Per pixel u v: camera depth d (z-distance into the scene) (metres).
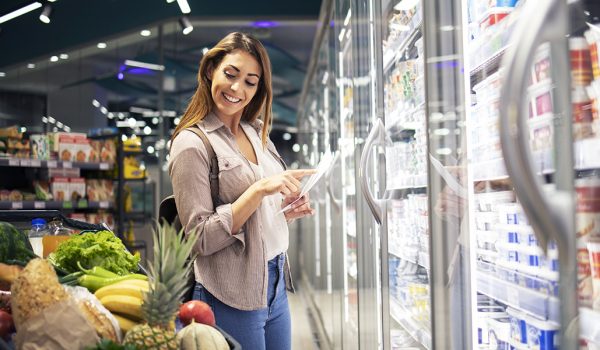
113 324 1.22
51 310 1.15
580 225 1.00
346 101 3.39
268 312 2.17
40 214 2.37
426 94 1.38
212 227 1.98
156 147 9.32
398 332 2.17
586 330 1.00
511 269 1.45
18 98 9.01
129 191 7.03
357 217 2.80
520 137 0.97
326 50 4.84
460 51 1.38
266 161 2.35
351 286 3.23
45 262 1.21
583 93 1.00
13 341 1.23
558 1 0.98
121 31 8.82
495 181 1.55
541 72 1.10
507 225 1.47
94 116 9.27
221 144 2.15
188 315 1.34
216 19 8.39
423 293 1.83
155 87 9.34
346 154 3.44
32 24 9.04
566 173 0.99
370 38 2.51
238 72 2.15
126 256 1.71
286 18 8.37
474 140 1.66
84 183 6.22
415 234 1.96
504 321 1.59
